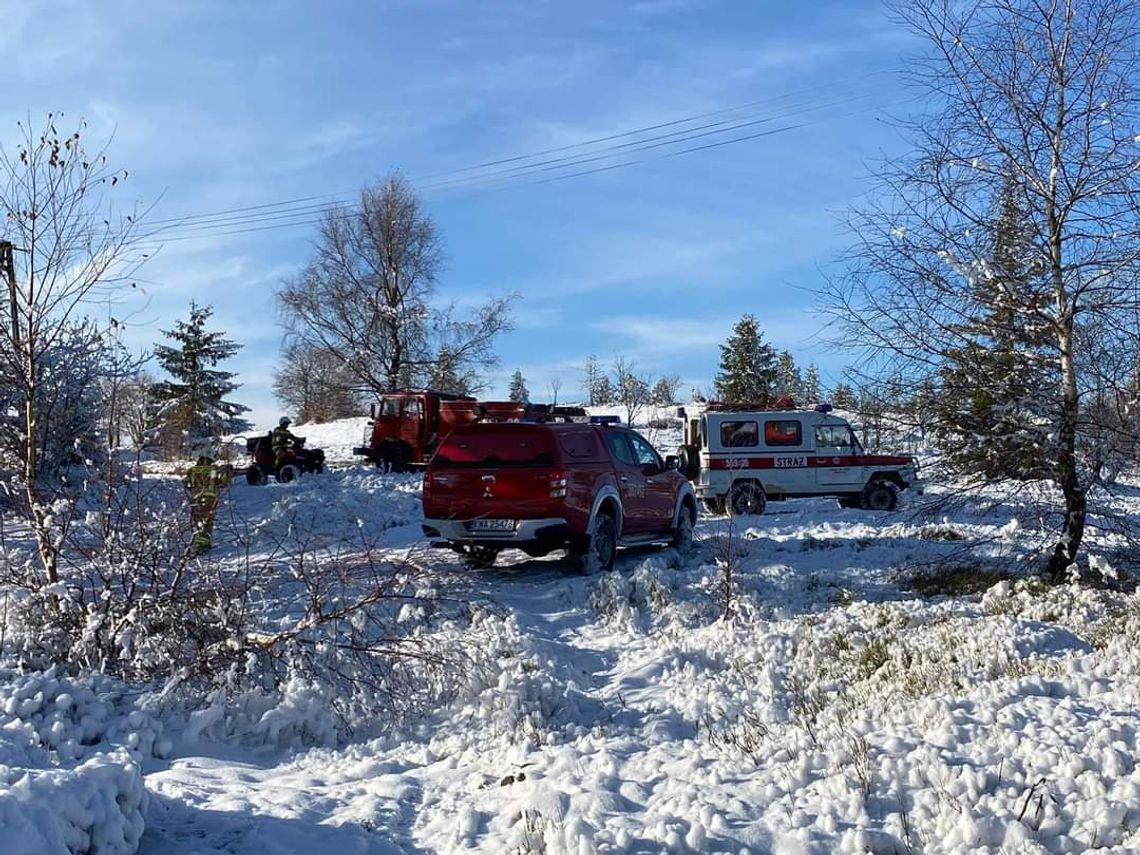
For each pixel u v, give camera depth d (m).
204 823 4.53
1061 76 11.09
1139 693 5.88
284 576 7.79
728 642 9.27
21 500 7.41
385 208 49.19
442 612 9.49
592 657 9.15
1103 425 11.24
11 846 3.48
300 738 6.39
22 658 6.69
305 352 53.22
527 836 4.22
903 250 11.45
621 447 14.09
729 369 59.59
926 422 11.58
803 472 21.66
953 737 5.23
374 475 26.47
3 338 7.54
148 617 6.97
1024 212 11.28
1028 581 11.57
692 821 4.31
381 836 4.49
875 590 12.05
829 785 4.60
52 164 7.74
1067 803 4.19
